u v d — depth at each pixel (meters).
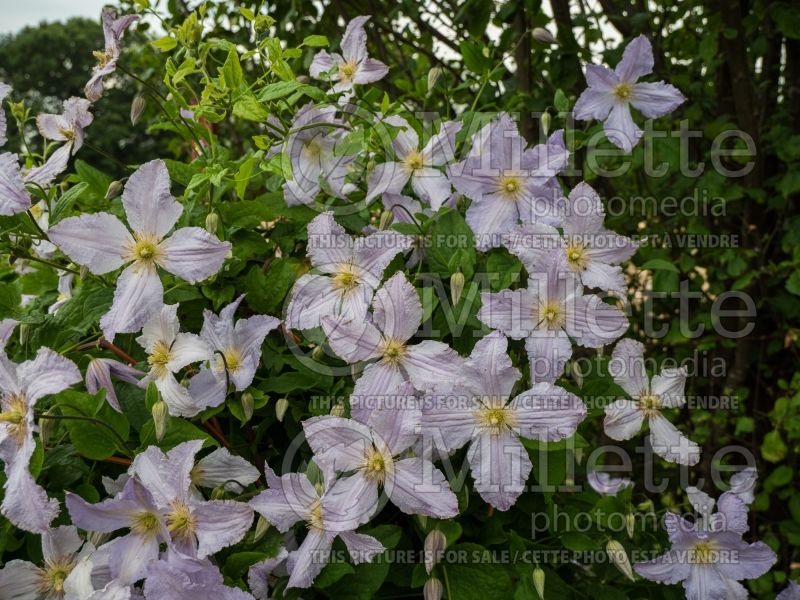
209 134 0.55
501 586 0.41
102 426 0.41
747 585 0.87
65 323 0.46
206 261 0.44
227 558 0.42
